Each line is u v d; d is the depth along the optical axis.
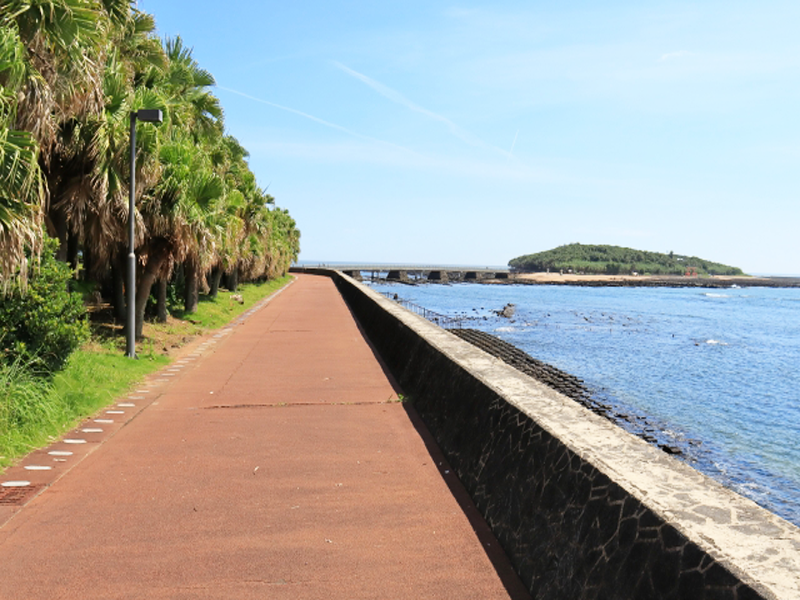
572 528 3.13
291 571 3.73
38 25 8.09
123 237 14.34
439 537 4.20
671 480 2.93
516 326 46.56
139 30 15.34
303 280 69.19
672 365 28.03
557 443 3.69
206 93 22.16
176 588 3.54
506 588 3.49
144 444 6.61
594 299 91.31
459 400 6.24
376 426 7.41
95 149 11.52
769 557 2.10
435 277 158.00
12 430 6.29
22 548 4.06
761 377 24.91
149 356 12.53
